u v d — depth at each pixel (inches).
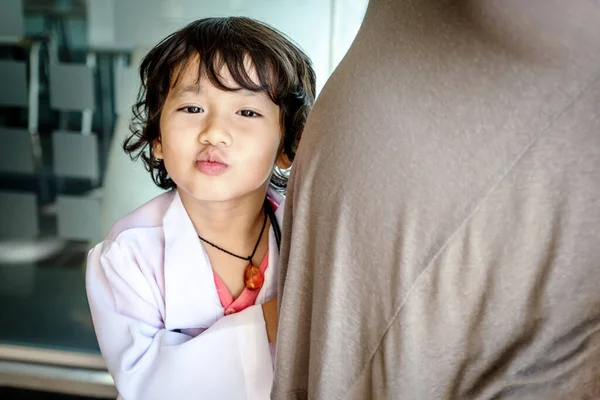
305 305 19.9
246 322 26.1
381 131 16.0
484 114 14.7
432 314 16.3
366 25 17.7
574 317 15.4
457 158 15.0
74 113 53.6
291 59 27.6
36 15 51.9
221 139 24.8
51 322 58.5
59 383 53.5
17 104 54.7
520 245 15.1
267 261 29.1
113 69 51.5
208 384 26.1
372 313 17.2
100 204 55.9
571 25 13.6
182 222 27.9
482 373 16.6
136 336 27.0
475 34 14.8
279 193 31.9
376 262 16.7
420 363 16.8
